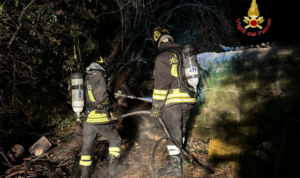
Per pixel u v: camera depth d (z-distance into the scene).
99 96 3.15
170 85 3.16
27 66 4.55
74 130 5.26
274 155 2.93
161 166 3.55
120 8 5.88
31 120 4.98
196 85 2.96
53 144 4.64
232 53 3.79
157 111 2.98
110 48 6.68
